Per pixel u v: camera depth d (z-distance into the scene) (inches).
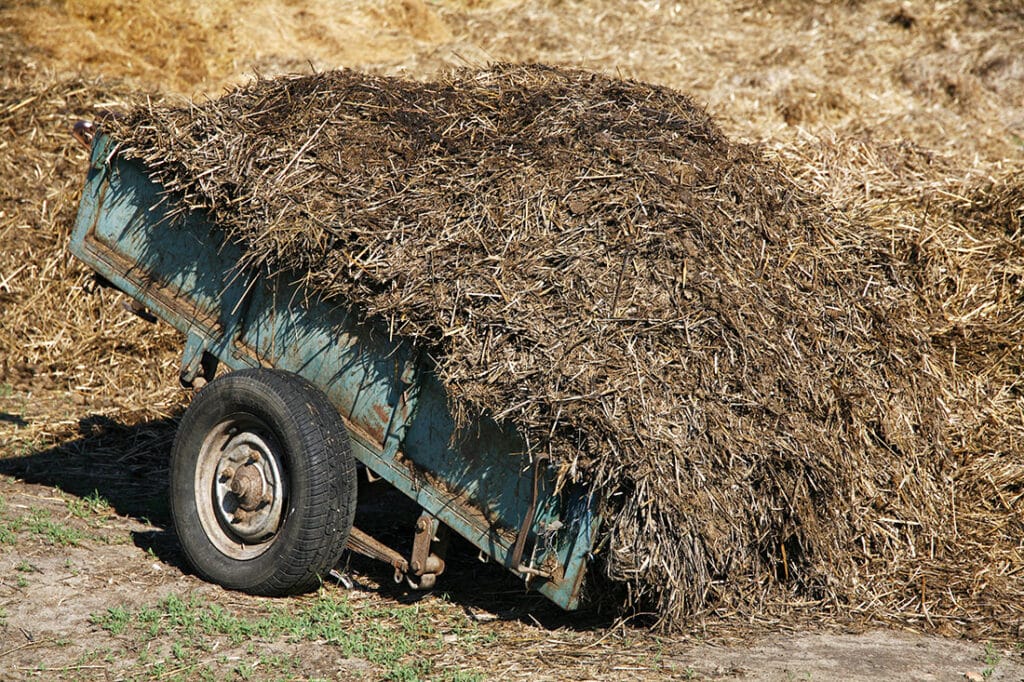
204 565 289.7
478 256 272.7
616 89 343.3
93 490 362.6
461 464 266.8
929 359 343.9
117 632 259.9
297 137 302.8
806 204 345.7
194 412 290.7
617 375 257.0
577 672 245.9
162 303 317.1
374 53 711.1
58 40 631.2
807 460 278.8
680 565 254.1
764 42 733.9
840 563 295.4
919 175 480.4
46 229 503.8
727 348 274.7
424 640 264.5
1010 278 409.4
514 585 300.0
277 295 293.9
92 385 461.1
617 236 280.5
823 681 244.2
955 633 282.5
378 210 282.5
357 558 316.8
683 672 245.9
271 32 710.5
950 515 326.3
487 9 800.3
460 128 313.3
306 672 245.0
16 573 285.0
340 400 285.0
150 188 316.2
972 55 700.7
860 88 662.5
